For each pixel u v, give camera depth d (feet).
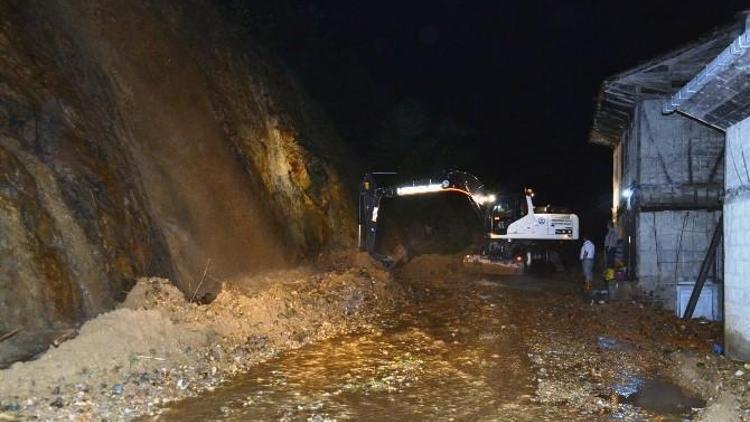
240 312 41.78
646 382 33.12
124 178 44.09
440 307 56.54
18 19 43.04
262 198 67.05
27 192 34.04
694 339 44.04
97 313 34.65
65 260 34.17
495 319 50.72
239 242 58.29
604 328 47.32
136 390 28.19
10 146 35.27
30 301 31.07
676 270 57.72
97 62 51.03
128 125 51.13
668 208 57.88
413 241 107.96
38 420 24.00
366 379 32.65
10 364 28.30
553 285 72.02
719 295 51.85
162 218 48.73
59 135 39.58
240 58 78.54
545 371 34.88
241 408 27.27
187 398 28.25
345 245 83.30
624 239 68.13
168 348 32.83
